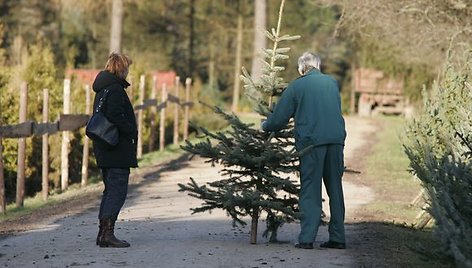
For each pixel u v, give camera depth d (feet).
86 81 104.22
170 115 121.19
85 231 47.26
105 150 40.70
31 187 79.10
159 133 116.06
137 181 75.61
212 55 214.28
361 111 198.59
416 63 113.60
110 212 40.65
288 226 48.32
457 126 42.88
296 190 40.78
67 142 73.72
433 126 46.75
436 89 48.62
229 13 206.80
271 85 41.65
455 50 76.13
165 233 45.57
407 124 58.95
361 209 56.90
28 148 77.15
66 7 173.06
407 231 46.83
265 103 42.06
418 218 49.85
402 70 154.20
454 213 30.50
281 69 41.75
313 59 41.16
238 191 40.88
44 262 36.68
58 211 58.03
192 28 219.20
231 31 205.57
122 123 40.75
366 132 134.10
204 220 50.83
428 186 33.65
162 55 213.66
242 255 37.81
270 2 204.85
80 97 88.48
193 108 134.92
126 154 41.04
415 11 79.51
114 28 156.66
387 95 198.18
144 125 108.47
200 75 224.74
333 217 40.37
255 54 163.84
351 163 89.56
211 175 80.18
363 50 155.63
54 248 40.86
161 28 214.28
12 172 76.95
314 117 40.01
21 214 57.31
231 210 41.14
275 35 41.88
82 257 37.68
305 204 40.14
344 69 224.94
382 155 98.07
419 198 58.13
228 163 40.34
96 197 66.59
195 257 37.19
